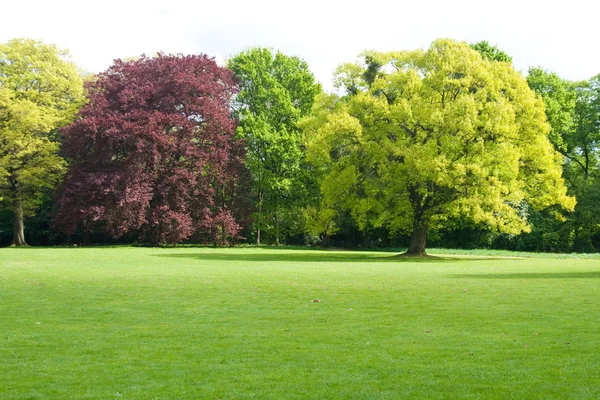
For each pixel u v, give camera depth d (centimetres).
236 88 6178
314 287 2016
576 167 6244
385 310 1488
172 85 5594
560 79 6322
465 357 970
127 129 5175
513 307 1523
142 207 5184
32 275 2434
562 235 5678
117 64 5853
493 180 3788
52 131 5969
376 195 4312
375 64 4406
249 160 6150
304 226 6216
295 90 6525
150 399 766
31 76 5594
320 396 771
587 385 802
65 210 5172
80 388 815
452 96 4122
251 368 916
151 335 1173
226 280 2255
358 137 4034
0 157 5347
